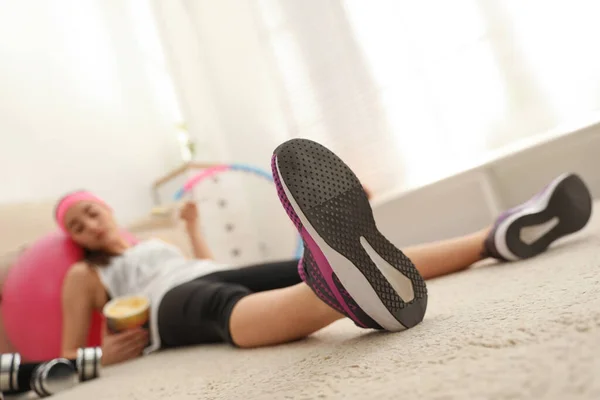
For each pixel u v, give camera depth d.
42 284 1.44
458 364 0.44
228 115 3.17
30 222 1.92
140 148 2.77
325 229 0.60
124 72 2.85
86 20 2.74
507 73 2.07
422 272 1.12
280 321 0.82
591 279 0.65
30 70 2.38
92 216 1.51
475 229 2.25
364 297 0.61
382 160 2.42
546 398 0.32
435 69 2.25
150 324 1.24
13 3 2.41
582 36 1.90
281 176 0.61
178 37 3.25
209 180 2.71
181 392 0.67
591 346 0.39
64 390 0.97
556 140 1.87
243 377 0.66
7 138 2.20
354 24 2.48
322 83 2.62
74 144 2.46
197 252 1.94
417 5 2.28
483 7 2.11
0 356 0.95
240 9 2.97
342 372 0.52
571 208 1.05
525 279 0.82
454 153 2.23
